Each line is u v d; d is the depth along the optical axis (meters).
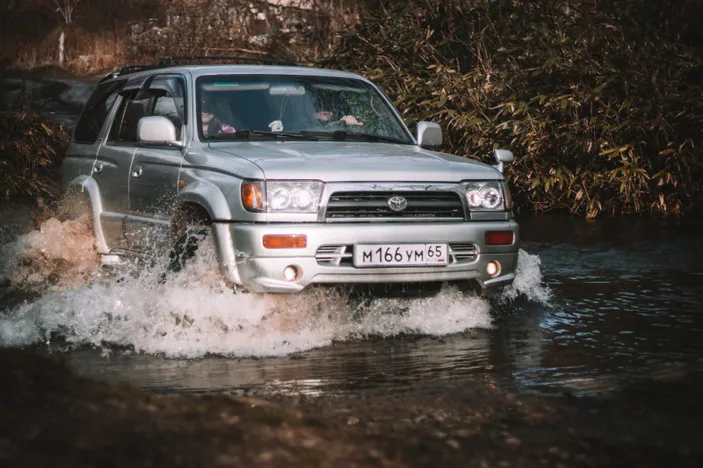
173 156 6.89
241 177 6.08
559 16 14.14
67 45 29.08
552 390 4.84
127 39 27.81
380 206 6.11
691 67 13.38
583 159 12.62
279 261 5.90
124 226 7.44
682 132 12.61
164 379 5.16
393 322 6.41
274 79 7.49
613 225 11.57
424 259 6.14
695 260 9.05
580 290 7.73
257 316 6.07
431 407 4.30
